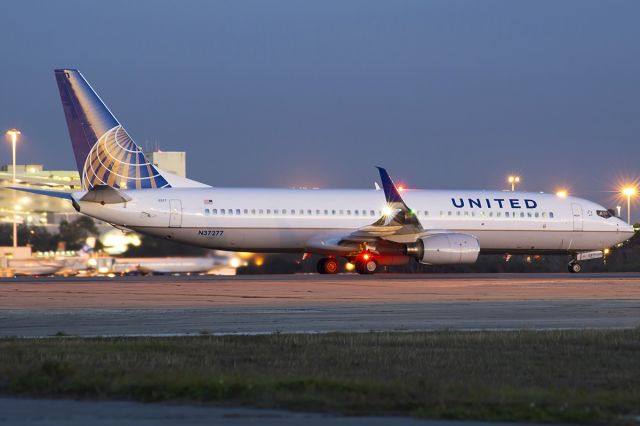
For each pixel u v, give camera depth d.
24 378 43.78
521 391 42.44
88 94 136.38
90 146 136.25
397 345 57.88
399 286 115.19
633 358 53.72
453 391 42.16
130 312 79.19
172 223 135.88
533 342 59.41
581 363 51.91
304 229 141.62
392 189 142.38
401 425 35.97
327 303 89.31
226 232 138.00
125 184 137.38
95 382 43.09
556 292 106.62
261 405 39.25
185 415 37.44
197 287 110.62
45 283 118.62
